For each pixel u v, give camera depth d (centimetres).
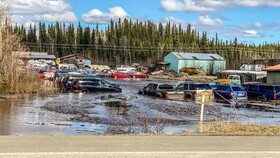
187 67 10262
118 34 14250
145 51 13400
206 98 3300
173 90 3541
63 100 2945
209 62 10694
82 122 1775
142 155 773
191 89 3528
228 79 5734
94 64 13200
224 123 1545
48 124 1686
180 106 2684
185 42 14075
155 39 13788
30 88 3566
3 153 768
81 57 13012
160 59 12212
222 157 766
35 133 1405
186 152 805
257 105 2986
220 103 3047
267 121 1962
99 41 14038
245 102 3253
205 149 841
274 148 862
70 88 3928
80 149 820
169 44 13438
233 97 3406
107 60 13625
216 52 13138
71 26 14388
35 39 14162
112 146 860
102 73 8775
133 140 946
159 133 1176
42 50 13962
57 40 14150
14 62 3375
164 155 776
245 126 1377
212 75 9606
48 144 872
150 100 3162
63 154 767
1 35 3175
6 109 2247
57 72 5669
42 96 3262
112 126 1641
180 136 1027
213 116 2148
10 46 3325
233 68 11212
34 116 1958
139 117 1977
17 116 1938
